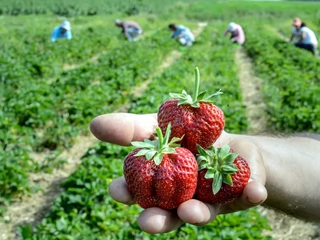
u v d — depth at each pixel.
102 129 0.22
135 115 0.23
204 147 0.22
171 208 0.20
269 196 0.26
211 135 0.21
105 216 0.54
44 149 0.79
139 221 0.20
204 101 0.21
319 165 0.26
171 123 0.21
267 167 0.25
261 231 0.54
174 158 0.20
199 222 0.19
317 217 0.26
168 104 0.22
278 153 0.26
